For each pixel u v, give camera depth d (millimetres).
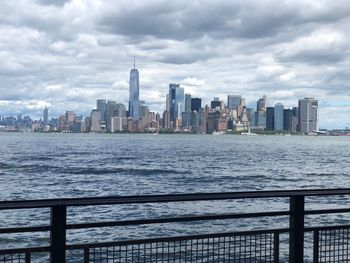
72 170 70062
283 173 68625
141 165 81625
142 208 32500
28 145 171625
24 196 42094
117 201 4375
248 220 26484
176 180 57188
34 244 20562
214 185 51875
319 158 111812
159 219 4574
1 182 53438
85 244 4367
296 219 5074
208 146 185000
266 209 32062
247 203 35062
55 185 51344
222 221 26172
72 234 22734
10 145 169000
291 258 5074
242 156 115250
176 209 32094
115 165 81125
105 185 51688
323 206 32906
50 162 86312
